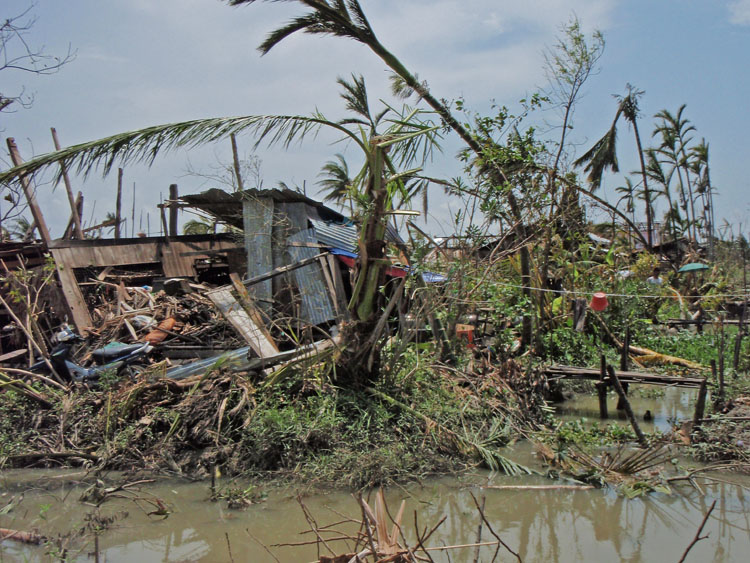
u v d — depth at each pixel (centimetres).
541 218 1195
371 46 970
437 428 775
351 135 810
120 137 735
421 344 1047
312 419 762
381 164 807
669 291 1664
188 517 602
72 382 916
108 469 743
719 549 518
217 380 807
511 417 866
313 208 1433
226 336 1197
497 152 1072
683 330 1459
